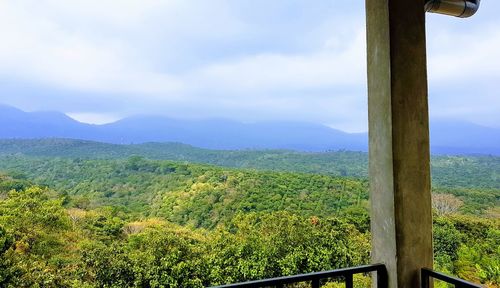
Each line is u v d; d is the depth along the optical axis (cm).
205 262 455
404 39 186
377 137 193
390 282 184
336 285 382
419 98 187
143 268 431
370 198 200
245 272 442
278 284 161
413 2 188
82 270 412
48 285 382
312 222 503
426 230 187
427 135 189
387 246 187
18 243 407
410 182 185
